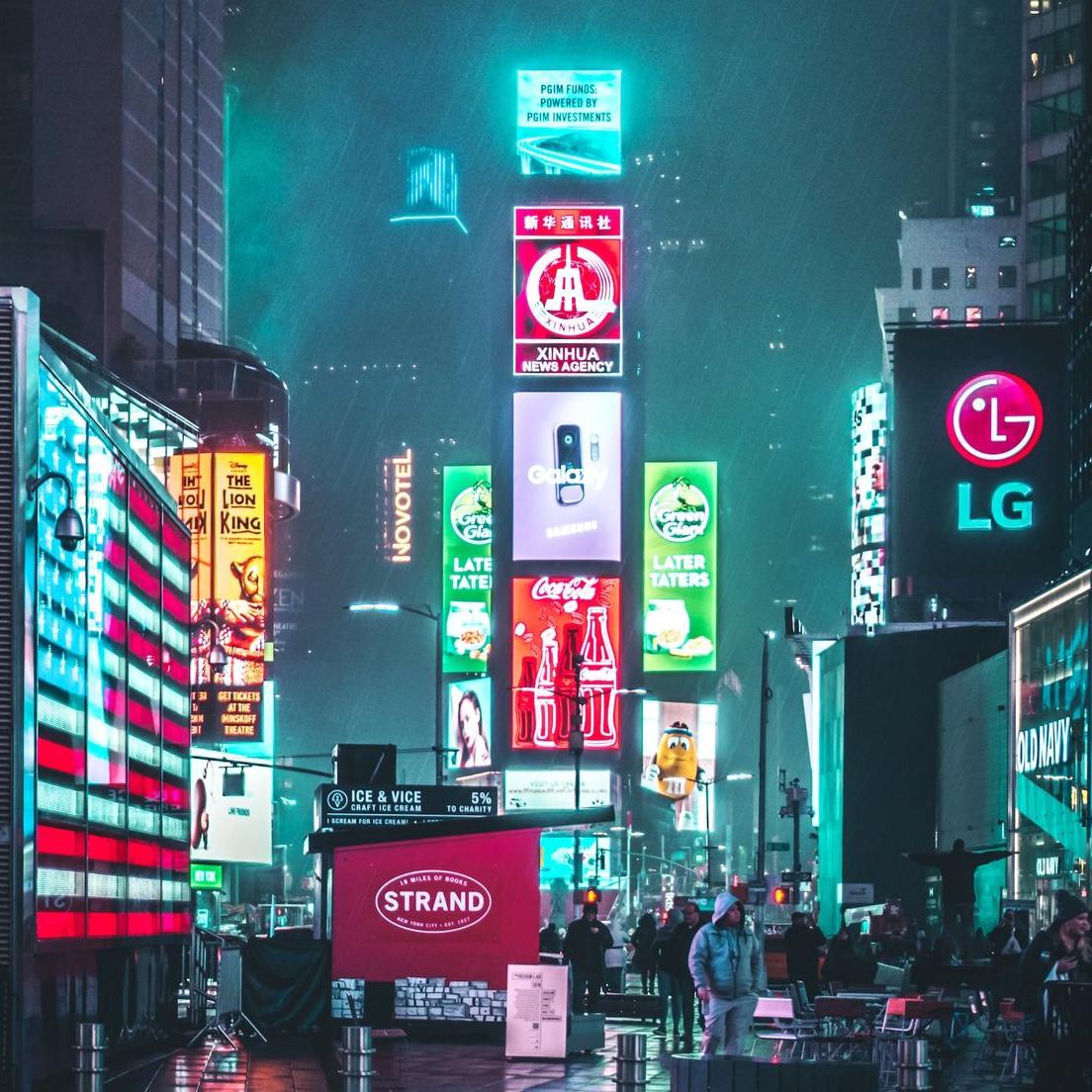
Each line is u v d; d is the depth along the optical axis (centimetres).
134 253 15062
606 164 16488
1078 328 10206
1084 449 10006
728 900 2891
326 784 4672
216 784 11831
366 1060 2280
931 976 4197
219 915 12400
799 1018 3700
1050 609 7881
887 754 11512
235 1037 4106
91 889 3209
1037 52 19012
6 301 2870
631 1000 5712
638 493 16275
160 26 16012
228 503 12150
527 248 16400
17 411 2844
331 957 4250
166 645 4016
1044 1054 2475
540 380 16262
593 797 15788
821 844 12800
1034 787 8131
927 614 11719
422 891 4222
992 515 11712
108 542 3409
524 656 15988
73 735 3102
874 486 17075
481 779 16012
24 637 2808
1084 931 2659
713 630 16875
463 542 17300
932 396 11825
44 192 14762
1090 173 9969
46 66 14875
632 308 16325
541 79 16375
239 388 14838
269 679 12112
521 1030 3847
